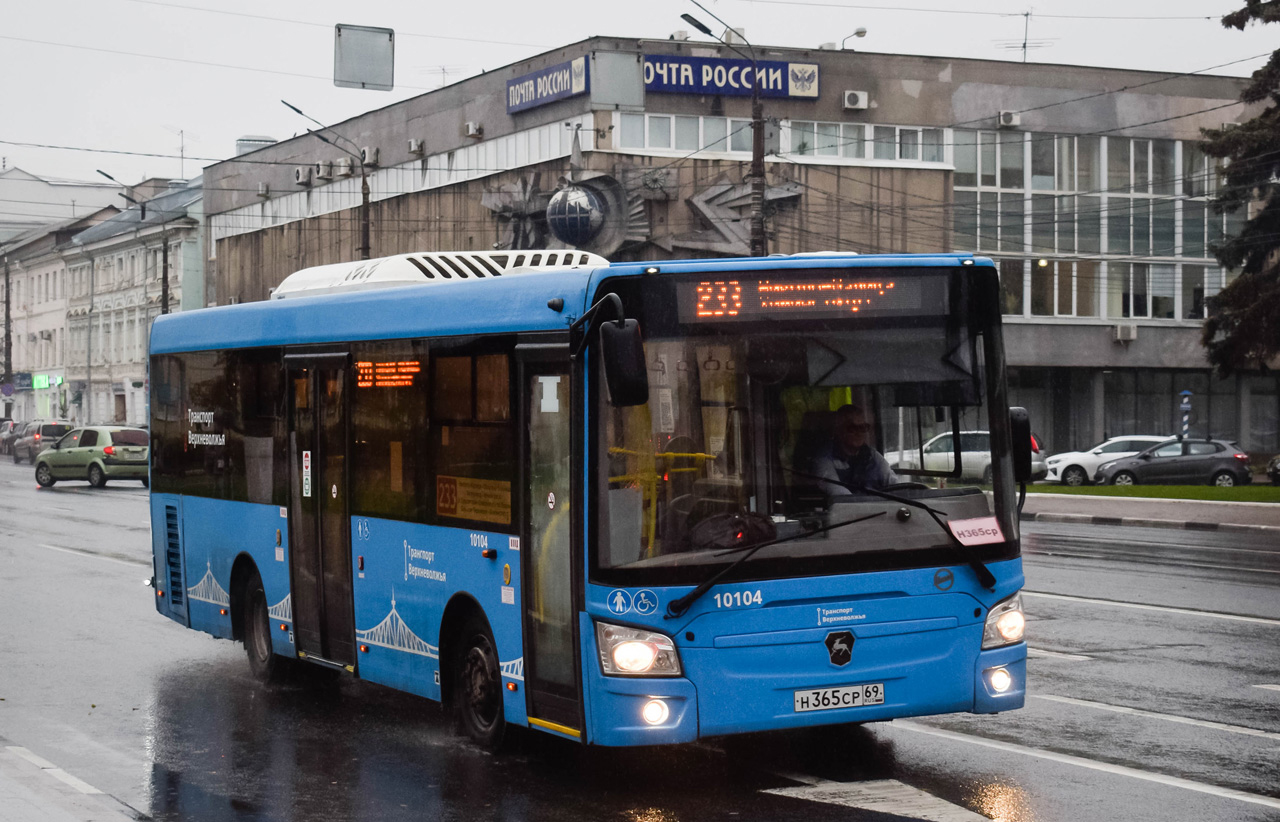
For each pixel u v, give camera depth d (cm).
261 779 802
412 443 891
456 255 1002
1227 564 1870
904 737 859
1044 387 5641
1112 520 2814
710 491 704
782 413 716
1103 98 5500
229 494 1161
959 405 744
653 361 707
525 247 5091
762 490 709
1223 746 822
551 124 5022
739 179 4912
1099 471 4206
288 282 1180
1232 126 4334
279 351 1071
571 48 4891
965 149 5331
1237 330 4241
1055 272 5500
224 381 1170
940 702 730
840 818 686
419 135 5725
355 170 6103
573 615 723
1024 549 2125
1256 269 4341
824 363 723
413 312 895
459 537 839
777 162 4966
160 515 1312
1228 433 5847
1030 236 5444
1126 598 1488
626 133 4862
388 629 921
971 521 743
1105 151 5519
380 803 742
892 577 721
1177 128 5603
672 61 4884
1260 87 4256
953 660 732
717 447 708
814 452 719
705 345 712
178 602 1271
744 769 791
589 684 709
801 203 4972
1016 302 5459
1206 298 4362
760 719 699
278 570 1072
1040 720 899
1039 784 742
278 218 6794
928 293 744
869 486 726
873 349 732
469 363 829
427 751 862
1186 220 5641
